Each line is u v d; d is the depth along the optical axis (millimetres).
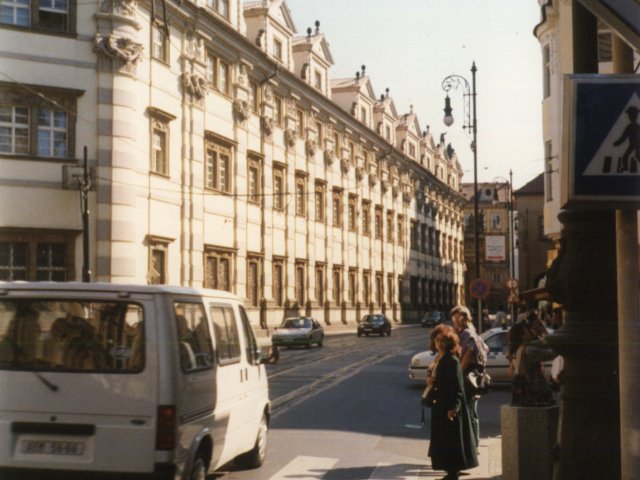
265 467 10344
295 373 25391
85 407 7094
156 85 34375
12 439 7145
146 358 7125
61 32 30969
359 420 14977
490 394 19797
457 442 9203
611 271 5906
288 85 50406
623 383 4320
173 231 35781
